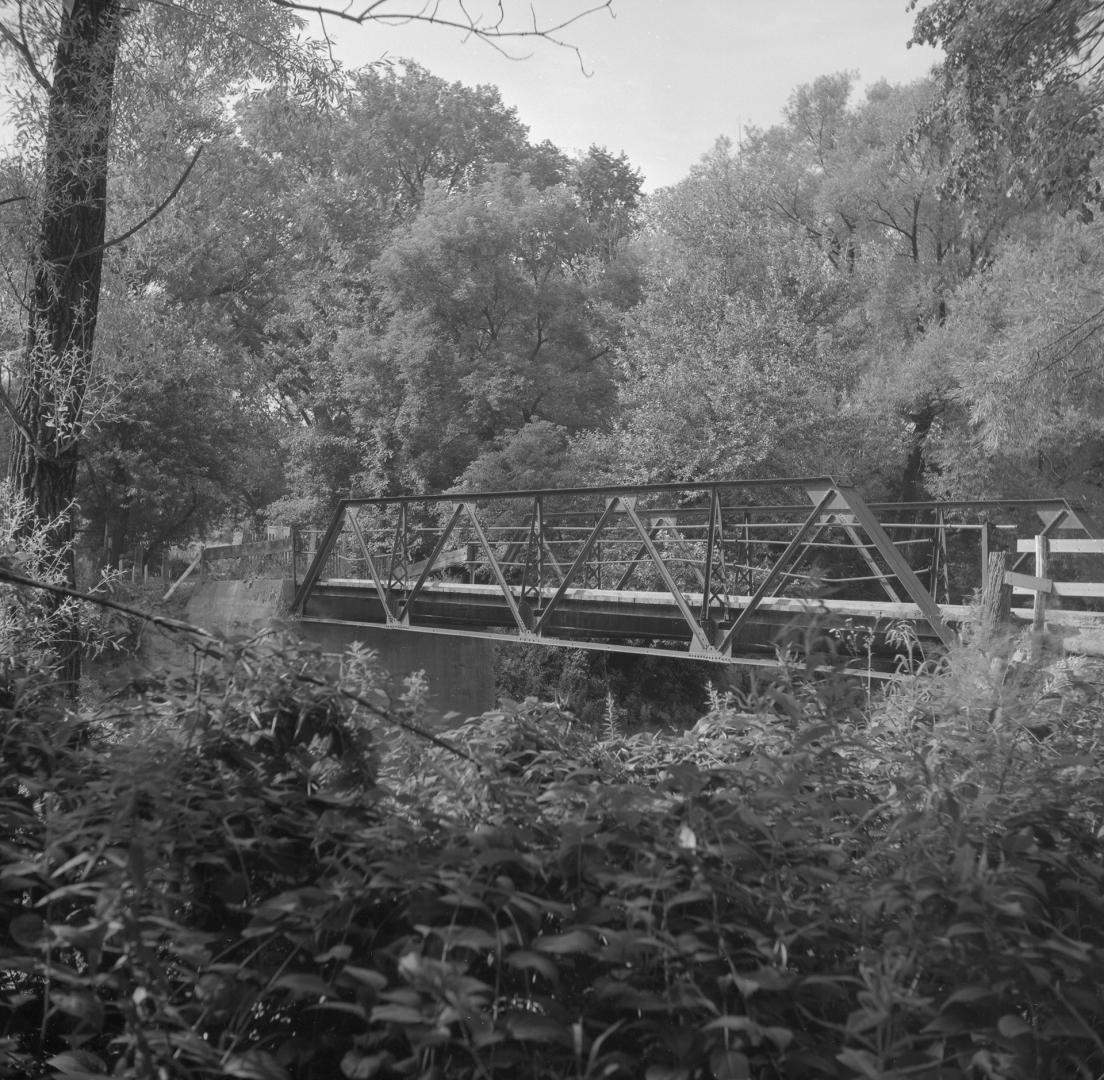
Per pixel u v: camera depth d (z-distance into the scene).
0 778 1.76
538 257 31.41
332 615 17.58
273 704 1.91
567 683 18.02
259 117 10.30
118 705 2.01
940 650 2.58
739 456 21.89
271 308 32.12
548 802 1.93
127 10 8.34
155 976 1.38
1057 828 1.90
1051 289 18.19
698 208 26.33
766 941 1.50
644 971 1.50
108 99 7.84
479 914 1.57
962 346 23.53
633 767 2.23
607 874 1.55
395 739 2.10
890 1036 1.41
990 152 13.73
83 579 24.88
